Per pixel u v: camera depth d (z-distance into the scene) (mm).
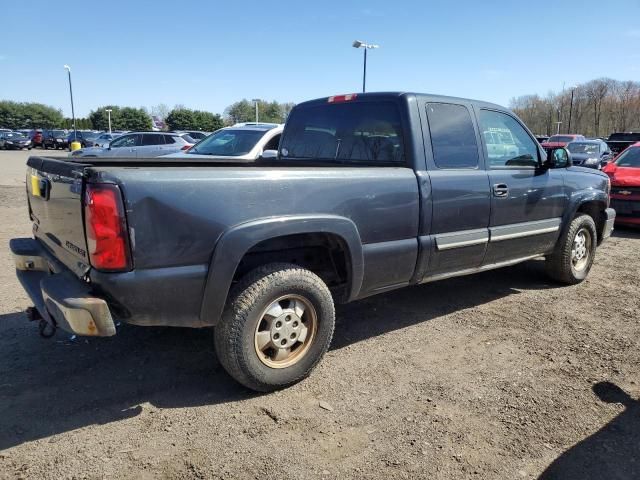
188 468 2646
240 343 3178
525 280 6203
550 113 88750
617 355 4086
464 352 4102
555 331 4574
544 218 5332
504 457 2779
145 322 2977
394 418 3133
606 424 3113
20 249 3754
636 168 10305
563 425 3094
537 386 3561
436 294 5590
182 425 3021
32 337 4195
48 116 99625
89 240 2771
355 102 4570
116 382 3508
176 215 2875
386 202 3795
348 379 3617
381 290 4020
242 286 3223
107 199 2701
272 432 2969
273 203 3213
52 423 3010
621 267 7023
